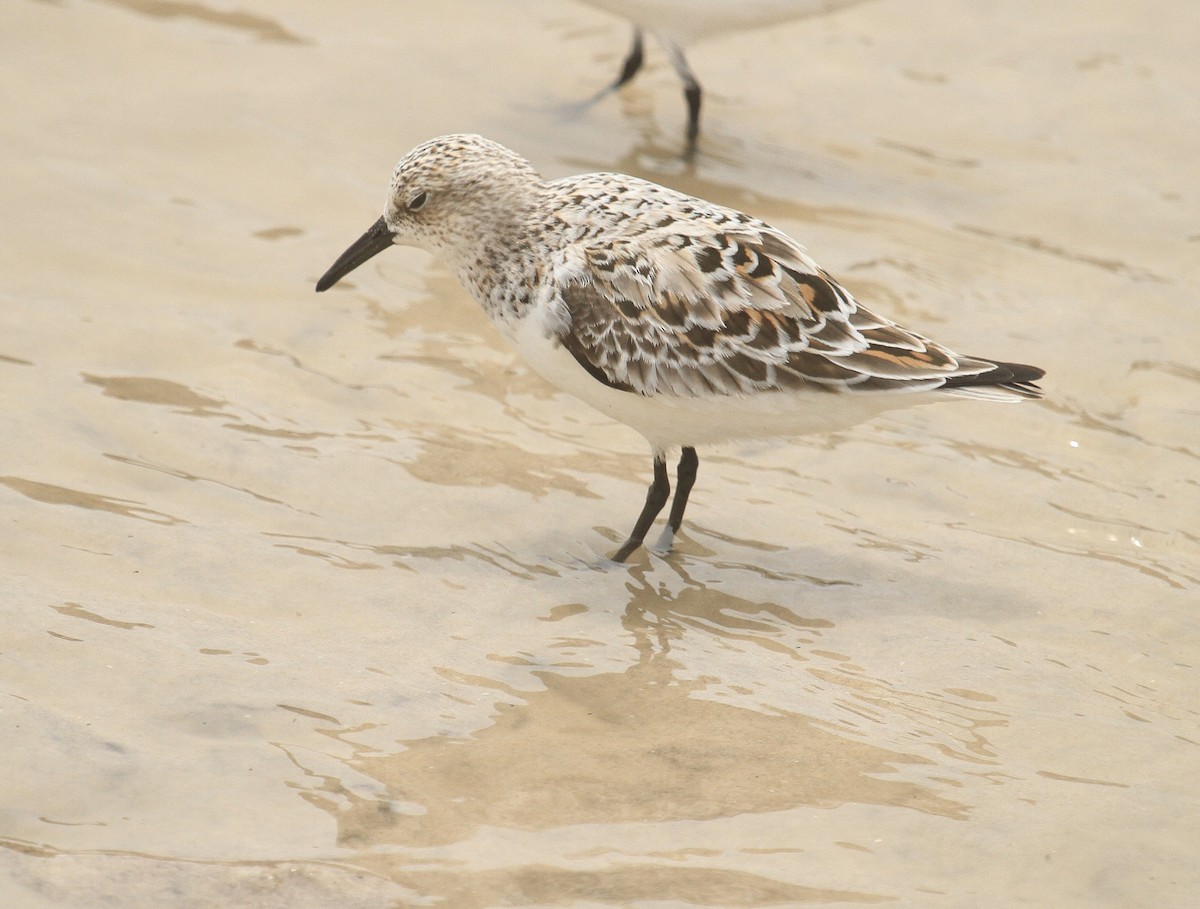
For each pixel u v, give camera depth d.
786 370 13.02
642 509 14.89
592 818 10.45
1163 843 10.41
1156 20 25.16
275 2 24.70
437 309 18.09
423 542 14.02
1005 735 11.66
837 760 11.23
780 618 13.27
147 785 10.51
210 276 18.14
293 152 20.86
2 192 19.25
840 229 20.11
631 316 13.21
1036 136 22.39
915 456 15.82
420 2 25.28
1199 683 12.43
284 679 11.86
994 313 18.34
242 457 14.97
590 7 24.20
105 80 22.03
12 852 9.77
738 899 9.70
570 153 21.58
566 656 12.53
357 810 10.39
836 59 24.52
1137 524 14.72
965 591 13.70
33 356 16.22
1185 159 21.80
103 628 12.26
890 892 9.83
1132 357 17.53
